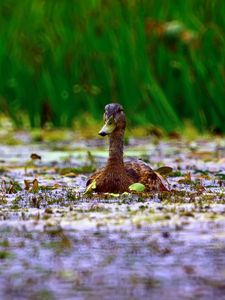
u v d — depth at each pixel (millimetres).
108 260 8219
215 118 21406
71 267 7992
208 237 9070
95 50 22172
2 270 7926
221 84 21312
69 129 22875
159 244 8781
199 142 20297
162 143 20250
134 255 8375
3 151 19031
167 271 7816
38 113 23250
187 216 10172
